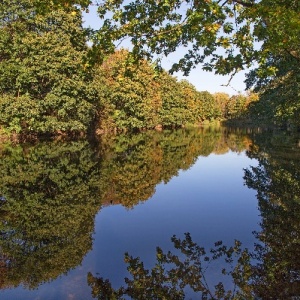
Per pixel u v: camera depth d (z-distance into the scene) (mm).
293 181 13961
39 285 5781
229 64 6781
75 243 7797
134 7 7180
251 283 5832
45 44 28203
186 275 6156
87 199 11812
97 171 17203
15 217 9773
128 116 46938
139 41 7328
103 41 7109
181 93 70500
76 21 31688
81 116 31734
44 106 29016
